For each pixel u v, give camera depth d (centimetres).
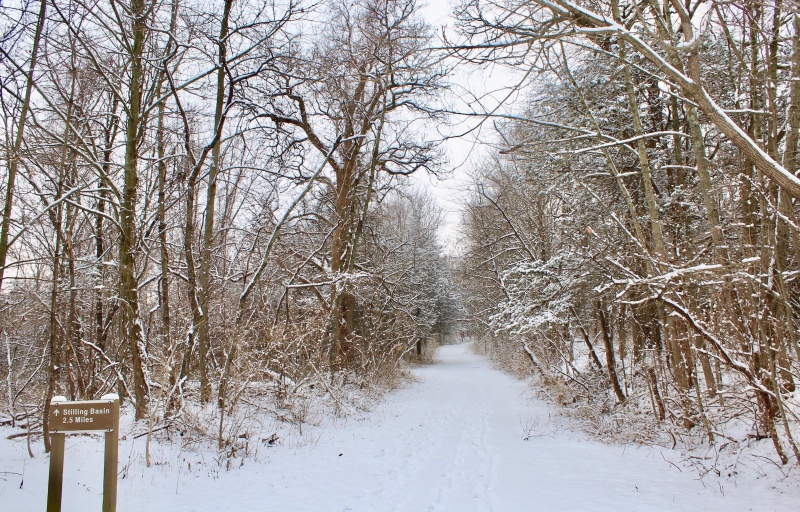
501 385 2133
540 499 611
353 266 1638
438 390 1992
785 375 703
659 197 1129
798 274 623
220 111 1033
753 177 764
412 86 1478
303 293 1769
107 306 1248
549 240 1661
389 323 2111
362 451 894
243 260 1358
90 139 977
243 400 972
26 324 1196
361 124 1535
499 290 2098
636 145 1120
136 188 938
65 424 432
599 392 1273
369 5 1073
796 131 651
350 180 1708
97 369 1105
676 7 490
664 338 938
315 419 1120
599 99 1123
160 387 775
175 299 1284
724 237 810
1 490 539
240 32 1029
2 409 990
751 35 710
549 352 1712
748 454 684
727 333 732
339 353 1659
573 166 1181
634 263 1027
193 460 736
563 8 498
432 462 841
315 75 1205
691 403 861
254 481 670
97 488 578
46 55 774
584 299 1217
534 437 1040
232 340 927
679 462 745
